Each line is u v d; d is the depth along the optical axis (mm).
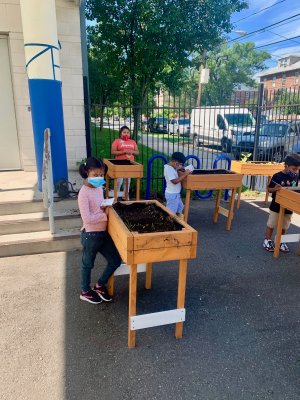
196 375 2391
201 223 5781
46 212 4758
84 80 6621
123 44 9062
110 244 3094
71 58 6406
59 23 6199
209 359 2547
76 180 5914
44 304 3217
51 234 4406
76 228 4633
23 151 6262
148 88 9938
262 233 5348
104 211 3041
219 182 5191
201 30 8805
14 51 5820
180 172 5066
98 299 3234
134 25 8680
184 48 9094
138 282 3697
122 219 2865
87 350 2615
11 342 2691
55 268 3920
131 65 9234
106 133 14992
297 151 10867
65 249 4367
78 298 3326
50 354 2568
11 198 4727
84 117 6766
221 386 2297
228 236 5188
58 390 2244
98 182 2840
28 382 2307
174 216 2949
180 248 2516
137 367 2451
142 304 3258
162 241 2447
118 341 2725
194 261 4273
